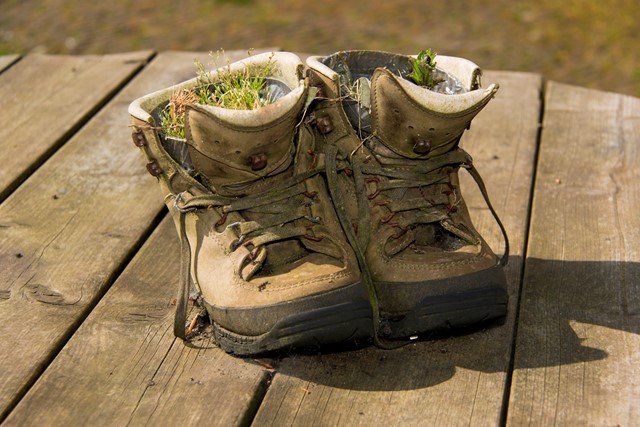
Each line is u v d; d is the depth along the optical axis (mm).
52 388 1959
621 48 5508
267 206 2037
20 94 3436
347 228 2061
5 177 2863
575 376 1969
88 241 2531
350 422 1855
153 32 5781
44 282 2350
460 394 1921
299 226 2045
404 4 6246
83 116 3252
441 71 2146
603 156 2984
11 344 2104
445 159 2125
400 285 2020
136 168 2920
